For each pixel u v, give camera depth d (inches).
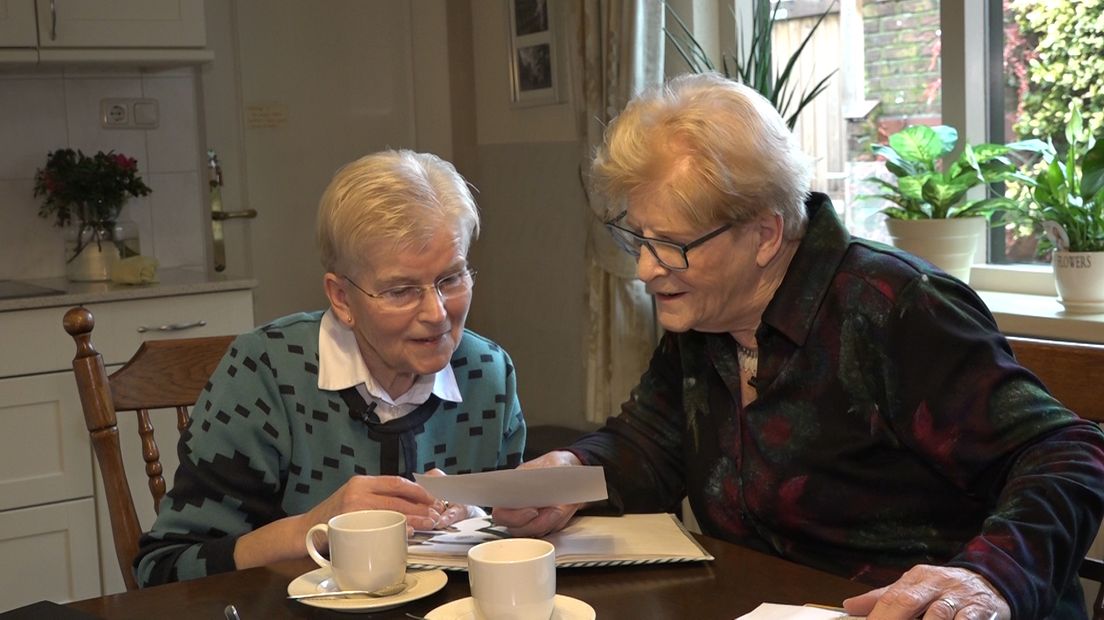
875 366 55.4
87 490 121.7
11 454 118.1
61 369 120.1
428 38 172.6
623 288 128.3
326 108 170.4
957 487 54.4
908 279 55.1
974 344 52.7
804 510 56.9
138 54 133.8
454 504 59.3
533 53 155.7
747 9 128.3
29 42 128.3
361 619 45.9
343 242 57.4
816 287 56.6
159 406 69.3
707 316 56.9
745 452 58.7
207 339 71.4
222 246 163.5
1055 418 50.5
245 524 59.9
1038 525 45.4
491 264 171.8
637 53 122.4
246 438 59.9
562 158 153.0
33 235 142.5
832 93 122.7
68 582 121.6
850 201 122.2
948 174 101.3
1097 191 90.6
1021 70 105.0
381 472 62.1
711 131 53.9
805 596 46.9
